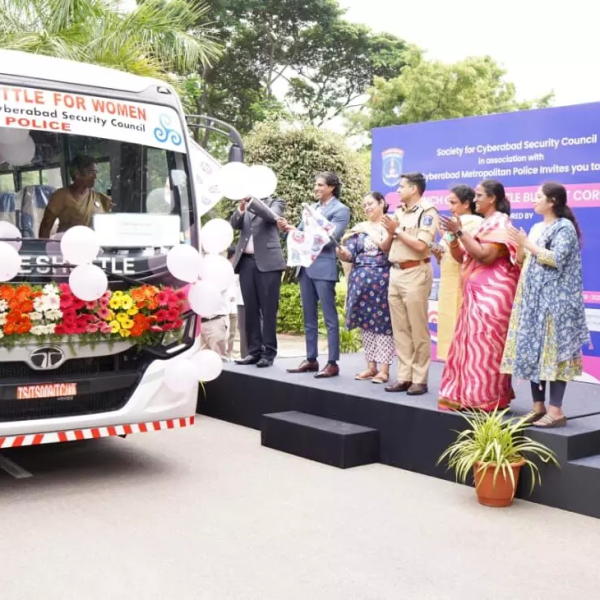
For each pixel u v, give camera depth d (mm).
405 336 7070
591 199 7949
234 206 16125
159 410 6133
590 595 4219
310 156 15562
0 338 5508
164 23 10961
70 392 5773
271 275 8273
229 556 4676
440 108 27016
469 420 5973
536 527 5215
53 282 5656
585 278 7996
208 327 9578
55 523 5207
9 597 4094
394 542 4926
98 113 5992
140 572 4430
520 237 5668
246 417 8008
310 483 6125
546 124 8242
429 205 6930
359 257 7629
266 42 30781
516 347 5816
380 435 6703
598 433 5777
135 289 5906
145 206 6094
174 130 6316
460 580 4379
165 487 6000
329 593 4191
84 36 10414
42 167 5746
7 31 10328
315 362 8133
